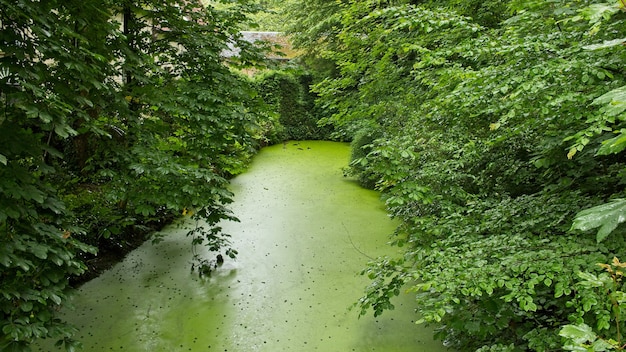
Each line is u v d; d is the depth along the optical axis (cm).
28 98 252
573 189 296
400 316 410
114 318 400
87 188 597
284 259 535
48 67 298
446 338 322
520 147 348
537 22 283
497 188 363
